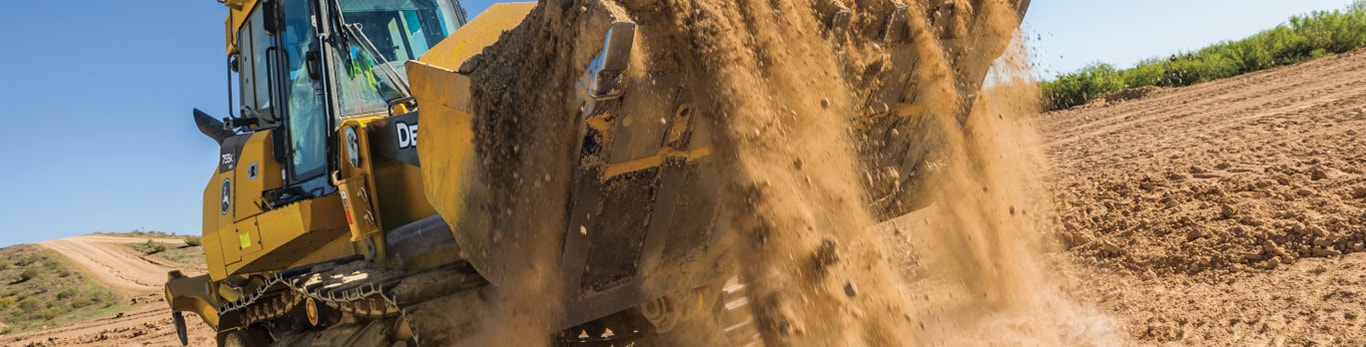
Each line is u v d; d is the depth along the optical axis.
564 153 3.29
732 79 3.26
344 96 5.00
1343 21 19.75
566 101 3.22
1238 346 4.00
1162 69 21.27
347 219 4.65
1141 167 8.95
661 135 3.37
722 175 3.38
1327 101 11.49
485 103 3.53
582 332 4.41
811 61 3.51
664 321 4.28
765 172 3.36
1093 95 20.70
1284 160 7.88
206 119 6.66
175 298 7.05
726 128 3.28
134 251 42.62
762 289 3.38
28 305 28.64
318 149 5.04
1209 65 20.33
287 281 4.41
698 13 3.21
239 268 5.82
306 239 5.14
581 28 3.00
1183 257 5.70
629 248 3.67
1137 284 5.50
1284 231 5.60
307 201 4.95
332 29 5.05
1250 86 15.94
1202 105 14.33
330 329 4.66
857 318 3.57
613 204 3.46
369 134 4.53
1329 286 4.56
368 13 5.31
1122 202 7.43
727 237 3.99
